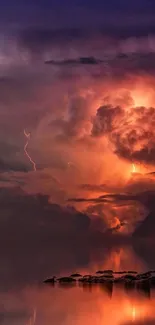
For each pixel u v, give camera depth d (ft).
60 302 100.63
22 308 95.45
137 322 84.28
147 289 112.88
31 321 85.71
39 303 99.86
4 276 136.87
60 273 141.49
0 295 108.58
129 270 145.07
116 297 104.78
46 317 88.43
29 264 165.48
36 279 131.03
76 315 89.51
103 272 137.80
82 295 107.55
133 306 96.07
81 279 127.24
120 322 84.53
